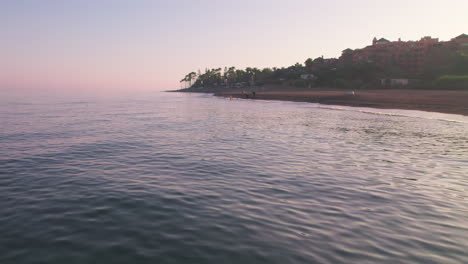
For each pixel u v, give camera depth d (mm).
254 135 24062
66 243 6301
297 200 9055
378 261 5625
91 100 111375
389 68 143750
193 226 7160
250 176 11906
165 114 47000
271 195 9531
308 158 15430
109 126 30406
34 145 19281
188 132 25906
